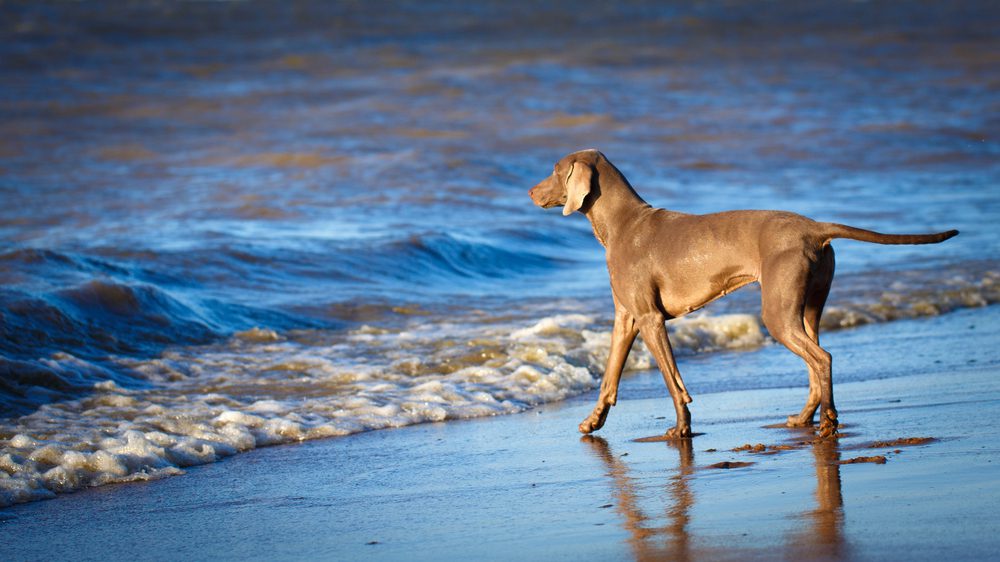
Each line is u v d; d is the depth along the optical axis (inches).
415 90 2149.4
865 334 594.2
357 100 2053.4
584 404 450.6
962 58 2787.9
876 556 218.5
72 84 2287.2
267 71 2498.8
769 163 1524.4
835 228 333.7
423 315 668.7
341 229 940.0
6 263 642.8
